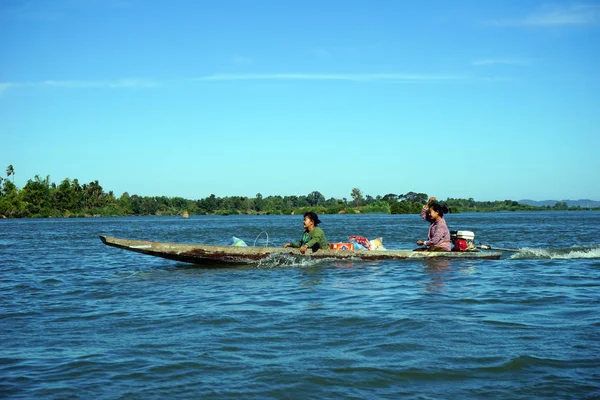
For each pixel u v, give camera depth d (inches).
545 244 866.1
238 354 225.8
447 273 458.3
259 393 185.3
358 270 481.4
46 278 473.4
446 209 577.3
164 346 239.0
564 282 404.5
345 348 231.9
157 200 6722.4
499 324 268.8
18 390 190.7
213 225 2281.0
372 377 198.1
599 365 206.4
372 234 1242.6
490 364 209.3
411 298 341.1
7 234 1429.6
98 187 5625.0
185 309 316.8
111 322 287.6
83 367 213.3
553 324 268.2
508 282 405.4
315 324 273.6
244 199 6998.0
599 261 544.1
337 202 7391.7
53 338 256.8
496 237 1060.5
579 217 3127.5
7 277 483.2
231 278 446.6
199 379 198.4
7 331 271.3
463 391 185.0
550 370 202.2
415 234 1223.5
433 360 214.8
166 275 474.6
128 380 198.7
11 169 4532.5
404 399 179.2
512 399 177.9
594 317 282.7
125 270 522.9
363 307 313.7
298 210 5762.8
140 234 1419.8
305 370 205.5
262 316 293.1
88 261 622.2
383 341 241.0
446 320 277.4
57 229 1839.3
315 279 431.2
